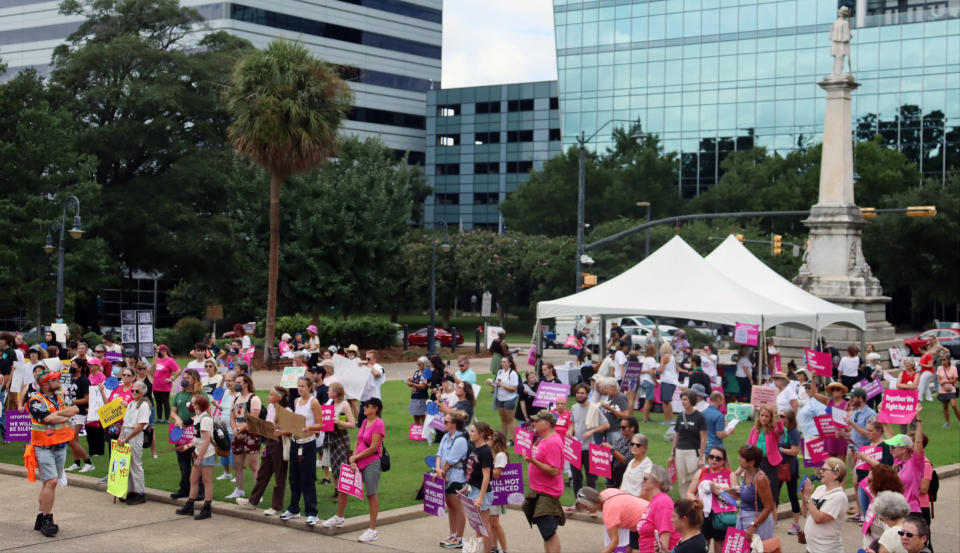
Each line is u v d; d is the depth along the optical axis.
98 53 50.59
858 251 35.16
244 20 87.62
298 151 34.34
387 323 44.66
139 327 27.67
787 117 79.75
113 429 15.39
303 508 14.22
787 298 27.30
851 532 13.70
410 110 104.88
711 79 82.69
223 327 62.66
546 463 11.15
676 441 13.74
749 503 10.69
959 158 74.31
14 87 45.72
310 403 13.54
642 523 9.66
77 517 13.89
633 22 85.81
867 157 71.00
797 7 79.19
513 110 101.19
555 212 77.00
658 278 25.58
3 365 19.84
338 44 96.88
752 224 68.56
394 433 21.62
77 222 35.75
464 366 20.00
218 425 14.14
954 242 63.84
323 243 45.84
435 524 13.82
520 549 12.52
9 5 95.38
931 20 75.25
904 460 11.26
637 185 75.25
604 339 30.59
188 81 53.75
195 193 52.12
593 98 87.50
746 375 25.48
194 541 12.60
